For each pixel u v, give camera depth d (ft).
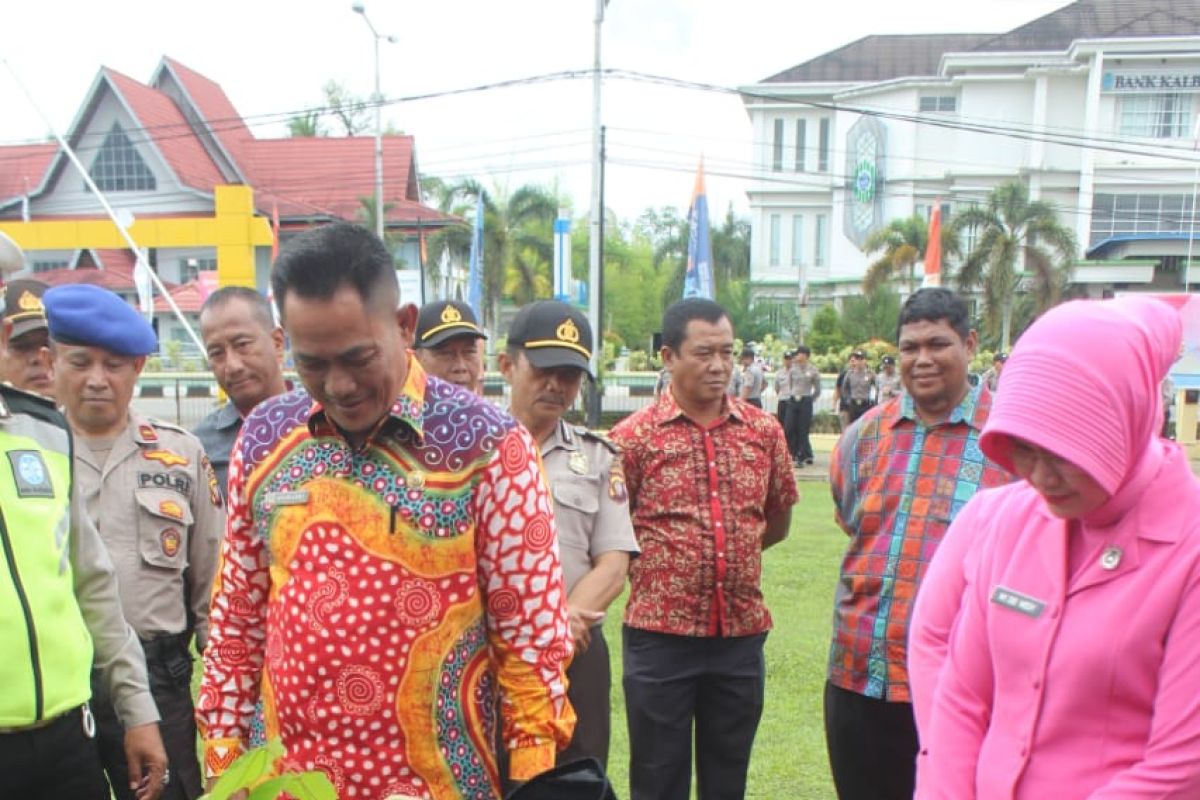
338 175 102.17
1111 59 116.16
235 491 6.13
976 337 9.49
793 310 122.72
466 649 5.89
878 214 128.47
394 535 5.68
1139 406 5.04
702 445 10.57
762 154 135.44
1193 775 4.87
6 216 96.68
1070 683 5.21
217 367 10.40
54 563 7.21
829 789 12.52
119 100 93.35
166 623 9.20
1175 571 5.03
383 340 5.45
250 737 6.31
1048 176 122.21
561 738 6.15
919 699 6.16
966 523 6.17
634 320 135.95
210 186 96.78
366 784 5.72
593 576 9.33
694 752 11.68
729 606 10.41
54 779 7.22
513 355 9.73
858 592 9.39
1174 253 113.39
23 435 7.41
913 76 130.82
